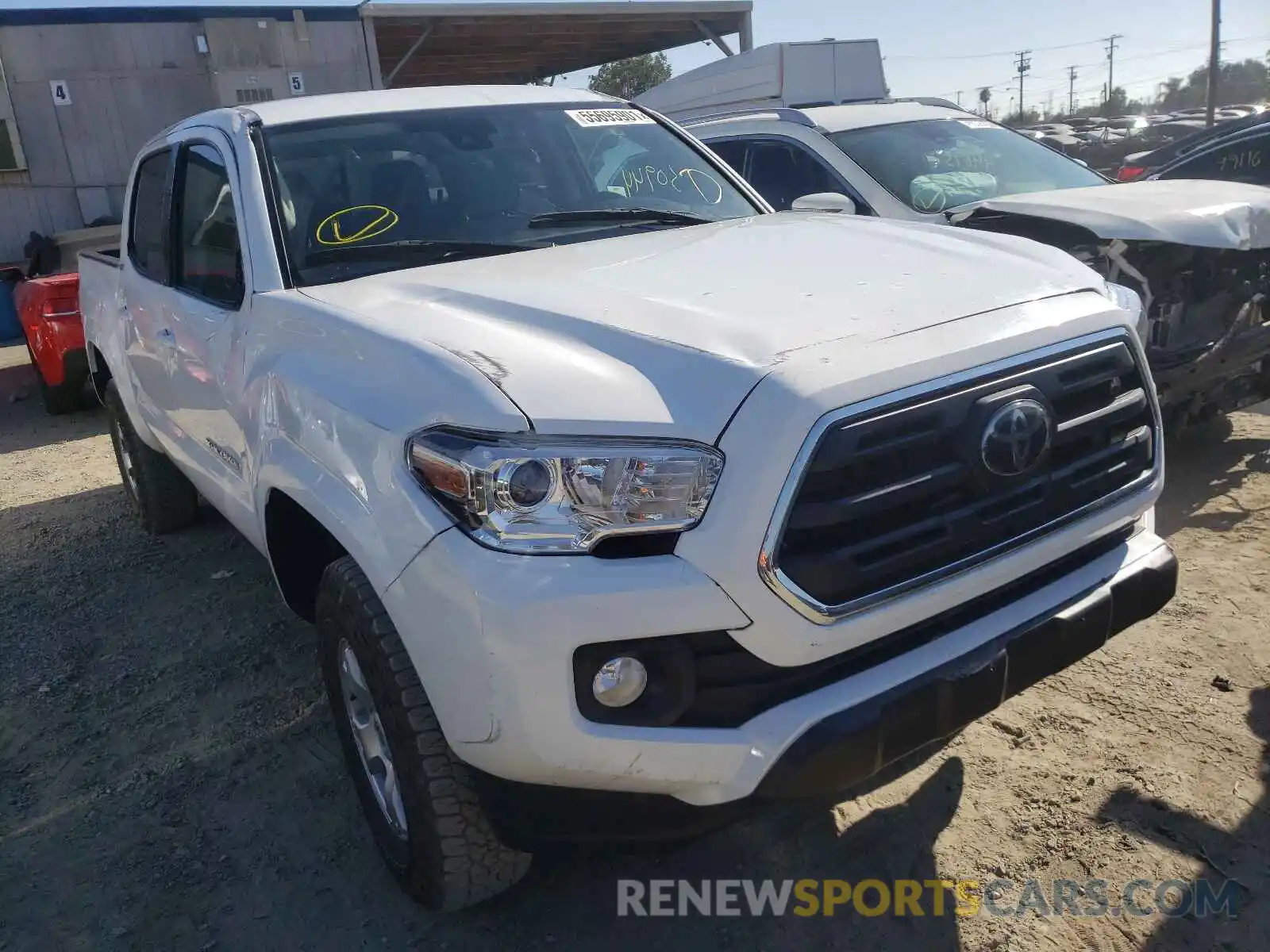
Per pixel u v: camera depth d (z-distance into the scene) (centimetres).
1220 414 521
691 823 208
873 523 205
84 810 311
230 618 432
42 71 1371
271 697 367
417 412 215
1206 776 280
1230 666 330
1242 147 715
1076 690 326
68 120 1396
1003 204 502
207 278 354
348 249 315
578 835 211
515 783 209
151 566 495
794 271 266
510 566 195
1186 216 443
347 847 287
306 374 255
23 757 343
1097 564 249
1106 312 243
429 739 223
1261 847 254
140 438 492
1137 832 263
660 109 1187
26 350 1247
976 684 217
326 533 272
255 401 283
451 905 243
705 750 200
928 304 234
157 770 328
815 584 199
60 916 267
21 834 302
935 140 623
